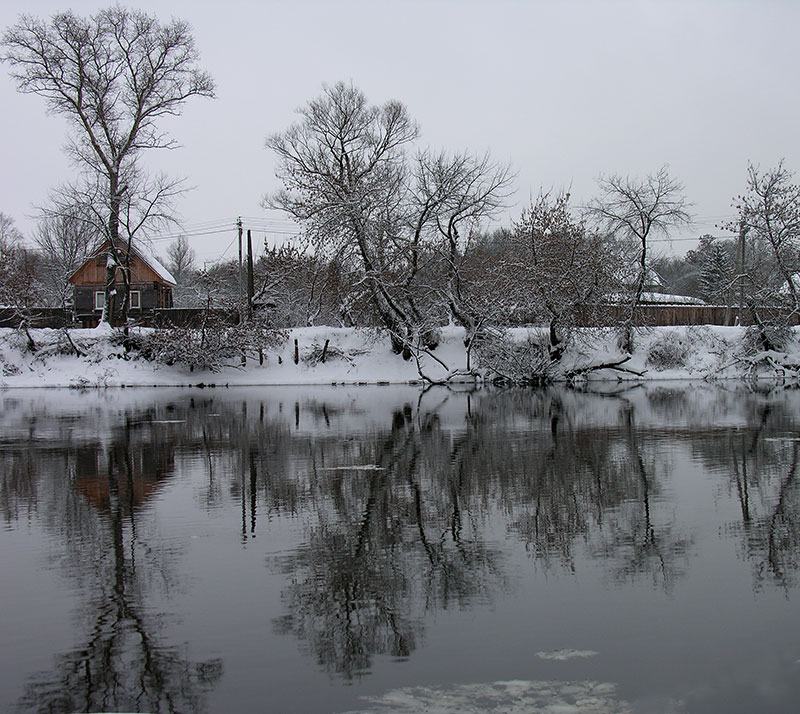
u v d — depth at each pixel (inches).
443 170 1621.6
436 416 979.3
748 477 536.7
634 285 1724.9
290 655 257.6
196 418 987.9
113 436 812.0
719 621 278.1
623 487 508.4
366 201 1566.2
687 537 386.0
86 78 1631.4
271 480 552.7
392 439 756.6
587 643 261.3
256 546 384.5
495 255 1862.7
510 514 438.6
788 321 1630.2
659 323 2062.0
